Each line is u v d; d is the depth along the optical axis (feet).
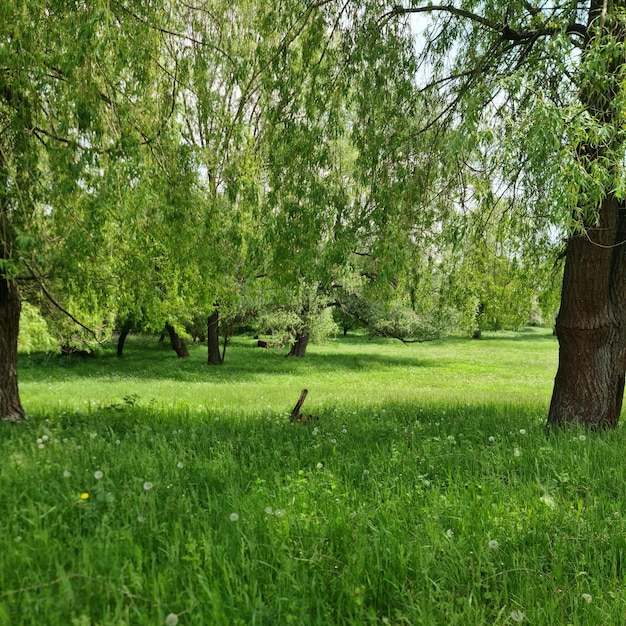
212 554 10.31
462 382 90.89
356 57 25.23
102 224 21.47
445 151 21.95
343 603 9.54
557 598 9.75
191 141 26.17
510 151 17.78
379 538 11.42
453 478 16.88
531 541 12.30
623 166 16.99
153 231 26.76
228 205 26.40
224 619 8.29
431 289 30.83
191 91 26.12
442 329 106.11
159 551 10.62
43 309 34.19
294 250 24.80
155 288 30.83
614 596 9.97
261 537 11.55
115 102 22.26
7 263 20.65
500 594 10.03
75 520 11.77
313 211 23.70
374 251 24.02
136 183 22.34
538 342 191.31
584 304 25.09
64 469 15.16
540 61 21.03
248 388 67.72
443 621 9.05
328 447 20.39
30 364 96.43
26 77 20.80
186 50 25.98
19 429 22.84
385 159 24.81
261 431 23.88
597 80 17.60
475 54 26.94
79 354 108.99
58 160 20.35
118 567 9.66
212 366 100.83
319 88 25.43
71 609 8.36
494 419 28.96
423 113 26.71
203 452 19.04
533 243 28.89
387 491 14.43
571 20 22.07
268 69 25.54
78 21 20.58
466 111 21.26
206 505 13.58
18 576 9.15
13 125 21.21
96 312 31.86
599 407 25.44
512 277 31.86
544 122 16.08
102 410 30.63
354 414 31.27
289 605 9.04
